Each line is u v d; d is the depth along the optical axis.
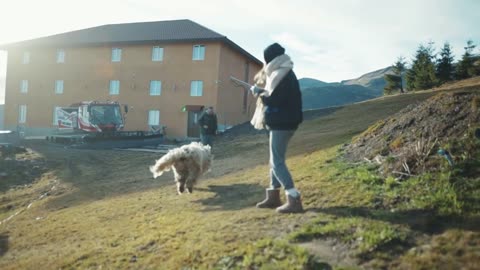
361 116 20.06
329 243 4.08
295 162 9.06
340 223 4.45
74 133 25.27
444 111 6.99
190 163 7.87
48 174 14.46
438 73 53.53
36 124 35.53
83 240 5.87
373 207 4.95
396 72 59.69
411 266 3.45
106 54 32.72
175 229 5.35
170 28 33.03
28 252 5.89
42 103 35.34
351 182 6.03
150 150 20.50
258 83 5.47
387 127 8.08
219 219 5.39
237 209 5.86
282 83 4.84
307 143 12.71
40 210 9.09
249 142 17.80
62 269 4.83
